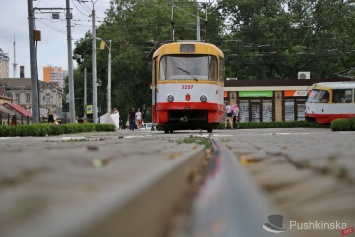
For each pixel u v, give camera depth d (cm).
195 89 2211
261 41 6581
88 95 9475
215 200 152
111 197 89
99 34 6762
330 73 6981
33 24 3041
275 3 6725
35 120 3045
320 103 4291
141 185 114
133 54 6203
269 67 6888
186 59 2236
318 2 6550
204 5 3919
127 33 6538
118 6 6806
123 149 441
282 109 5634
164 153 366
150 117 9056
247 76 6856
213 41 6788
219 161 376
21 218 68
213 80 2241
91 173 154
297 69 6844
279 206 145
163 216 129
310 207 141
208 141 863
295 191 175
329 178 210
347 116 4250
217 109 2266
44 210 75
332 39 6391
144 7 6581
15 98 15512
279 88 5622
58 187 108
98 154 309
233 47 6644
